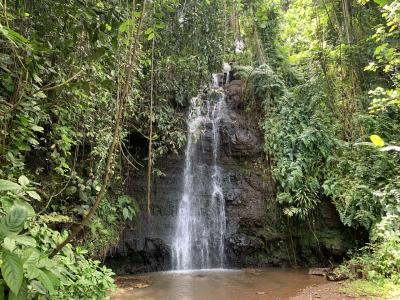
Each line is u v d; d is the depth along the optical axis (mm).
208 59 7281
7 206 2094
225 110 9836
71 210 5844
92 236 6324
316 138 8828
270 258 8406
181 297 5559
